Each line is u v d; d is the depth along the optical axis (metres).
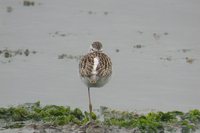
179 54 21.62
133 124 13.92
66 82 18.70
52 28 24.55
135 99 17.34
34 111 15.08
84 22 25.44
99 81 13.59
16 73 19.39
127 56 21.28
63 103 16.80
